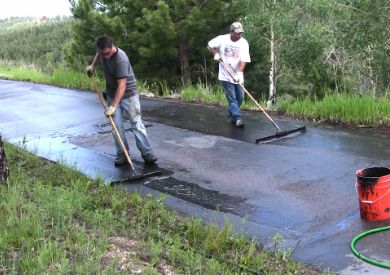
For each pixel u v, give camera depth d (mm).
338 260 4352
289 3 14125
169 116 9992
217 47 8633
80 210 5059
